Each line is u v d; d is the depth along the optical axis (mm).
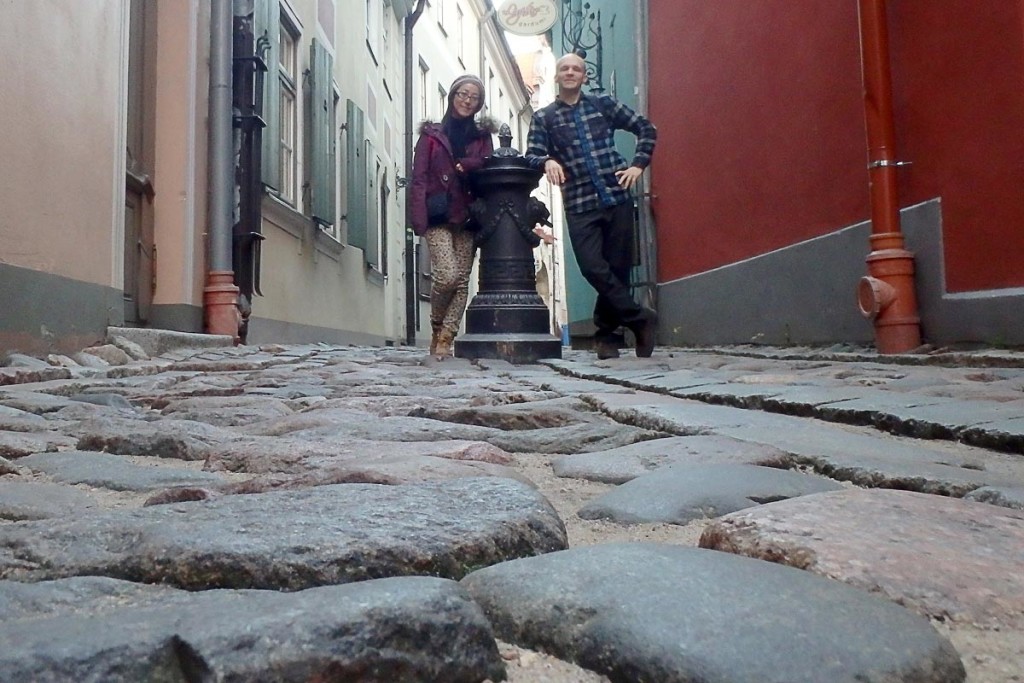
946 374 4031
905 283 5543
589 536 1396
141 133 7473
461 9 25234
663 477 1642
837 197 6684
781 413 3072
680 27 9984
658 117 10883
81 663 708
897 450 2082
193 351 7031
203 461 2195
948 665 775
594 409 3184
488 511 1204
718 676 732
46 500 1604
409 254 18125
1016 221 4762
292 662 729
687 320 9844
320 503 1236
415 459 1806
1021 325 4688
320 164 11250
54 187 5160
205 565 1012
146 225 7586
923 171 5543
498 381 4629
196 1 7887
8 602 911
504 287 6762
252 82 8469
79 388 3986
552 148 6223
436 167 6457
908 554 1045
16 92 4719
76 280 5430
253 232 8359
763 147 7902
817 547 1055
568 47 16531
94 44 5699
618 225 6246
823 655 755
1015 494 1455
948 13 5223
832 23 6629
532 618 886
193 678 723
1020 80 4676
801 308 7223
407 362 6723
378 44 15781
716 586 882
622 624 819
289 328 10281
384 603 791
